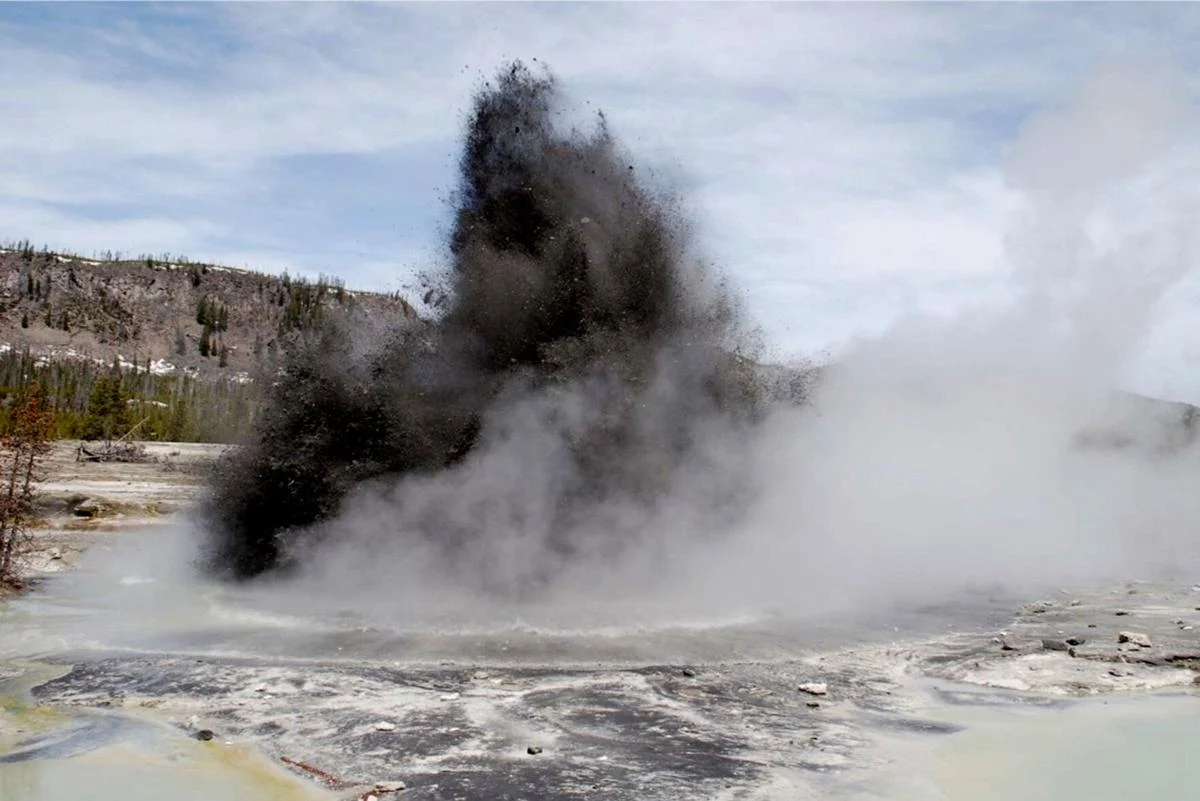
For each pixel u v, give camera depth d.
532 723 10.25
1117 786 8.61
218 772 8.83
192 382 180.50
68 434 78.50
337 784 8.50
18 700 11.18
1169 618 16.98
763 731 10.12
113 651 13.60
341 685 11.75
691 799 8.11
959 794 8.39
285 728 10.09
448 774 8.69
